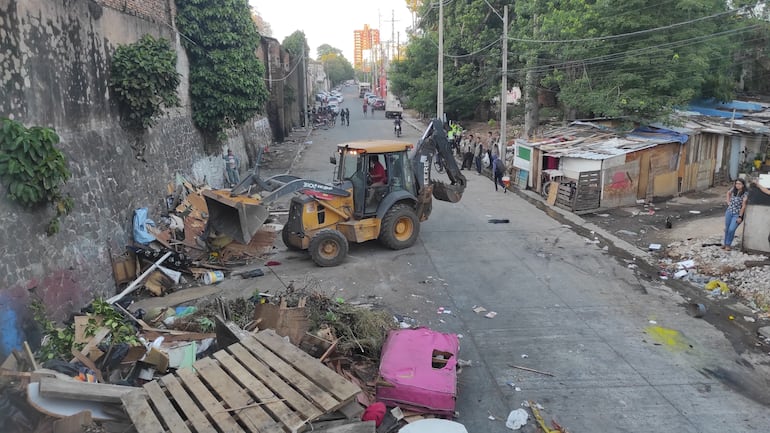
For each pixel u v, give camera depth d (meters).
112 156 11.38
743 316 9.24
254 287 10.60
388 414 6.16
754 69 30.39
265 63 34.62
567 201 17.86
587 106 19.94
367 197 12.65
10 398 5.09
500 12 36.06
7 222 7.36
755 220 11.66
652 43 19.33
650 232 14.91
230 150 22.02
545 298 10.08
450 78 39.59
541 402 6.64
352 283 10.84
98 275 9.81
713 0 19.92
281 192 11.65
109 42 11.62
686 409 6.48
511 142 28.84
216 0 17.69
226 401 5.11
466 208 18.23
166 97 12.77
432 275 11.37
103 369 6.61
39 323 7.42
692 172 20.02
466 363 7.59
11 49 7.92
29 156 7.56
